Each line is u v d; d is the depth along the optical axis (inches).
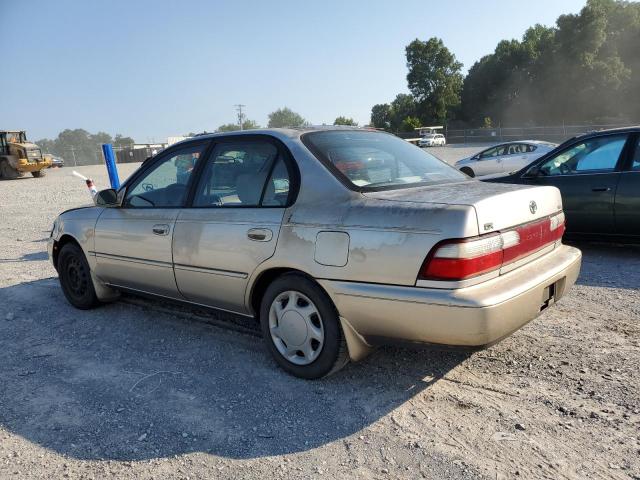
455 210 110.8
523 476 96.7
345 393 131.0
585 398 122.0
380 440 110.7
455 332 109.6
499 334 111.5
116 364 156.9
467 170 179.9
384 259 116.0
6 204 679.1
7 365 160.2
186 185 164.6
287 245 132.5
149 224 170.4
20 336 184.5
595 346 149.6
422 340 115.9
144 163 181.9
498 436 109.3
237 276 145.3
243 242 141.9
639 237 243.0
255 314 149.8
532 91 3034.0
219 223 148.9
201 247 152.9
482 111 3380.9
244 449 110.6
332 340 128.6
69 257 208.5
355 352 128.0
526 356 145.3
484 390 128.5
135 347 169.0
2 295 237.8
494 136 2375.7
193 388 138.6
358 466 102.7
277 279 137.6
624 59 2795.3
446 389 130.1
